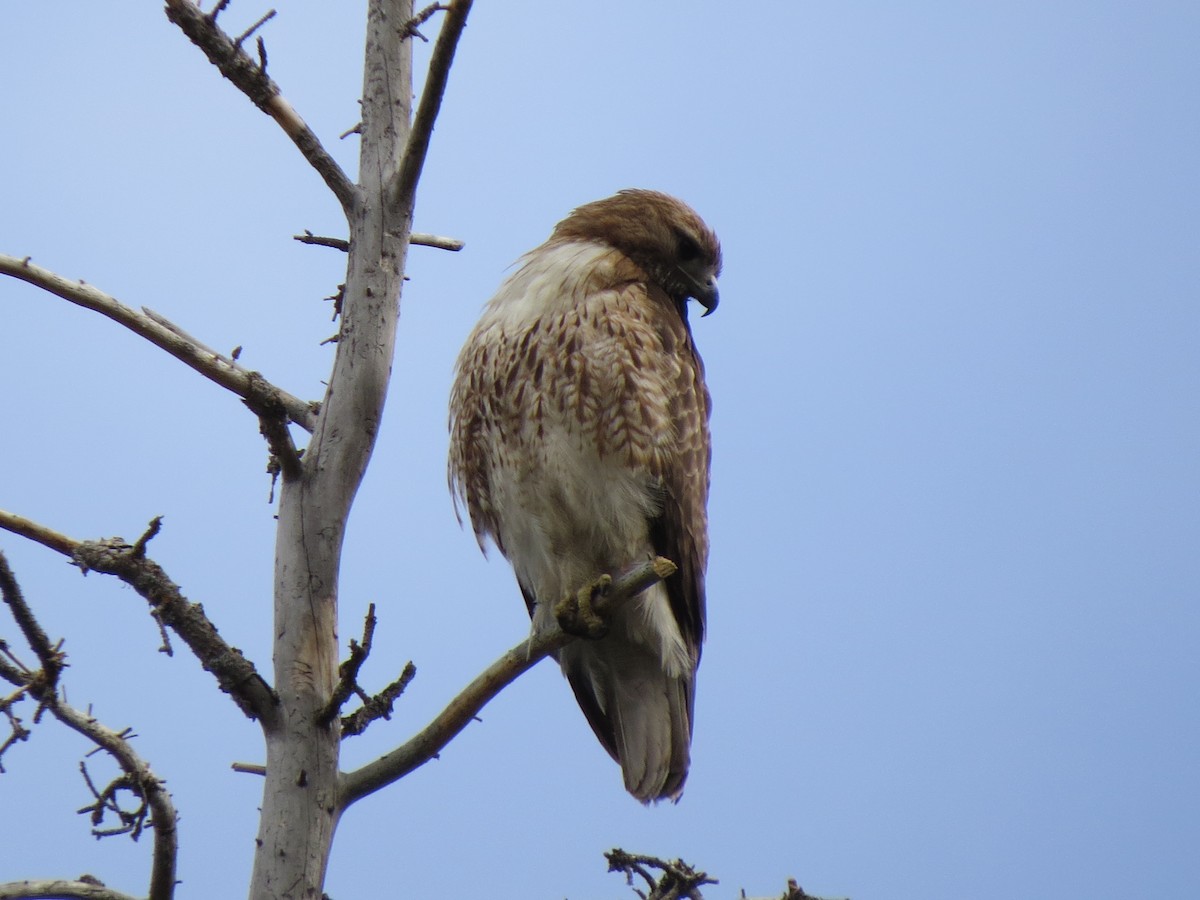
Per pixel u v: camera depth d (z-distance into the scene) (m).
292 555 9.24
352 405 9.57
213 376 9.33
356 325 9.73
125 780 8.59
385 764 8.92
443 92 9.62
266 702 8.82
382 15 10.51
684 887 9.72
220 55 9.78
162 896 8.66
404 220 10.08
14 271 9.46
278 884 8.44
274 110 9.94
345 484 9.45
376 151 10.23
